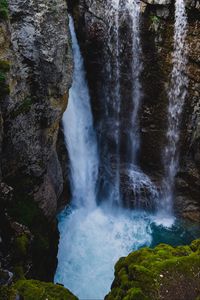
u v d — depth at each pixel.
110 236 13.96
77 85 14.57
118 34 14.18
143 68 14.44
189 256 6.52
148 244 13.80
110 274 12.14
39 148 10.88
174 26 13.59
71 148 14.29
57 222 12.59
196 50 13.51
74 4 14.32
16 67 9.73
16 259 8.96
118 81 14.84
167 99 14.59
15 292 6.45
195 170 14.77
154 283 6.14
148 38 13.99
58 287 6.75
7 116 9.46
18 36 10.16
